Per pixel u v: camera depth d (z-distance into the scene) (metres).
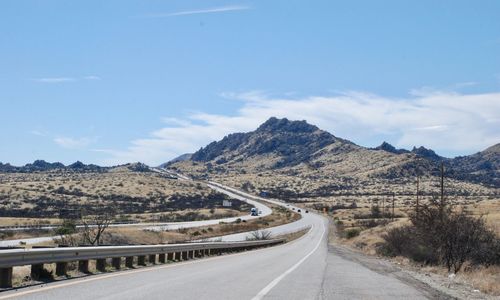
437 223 32.47
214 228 98.75
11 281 14.13
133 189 162.88
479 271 26.41
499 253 29.84
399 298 14.52
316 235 91.94
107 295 13.19
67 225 51.19
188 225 103.25
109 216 72.62
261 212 162.00
